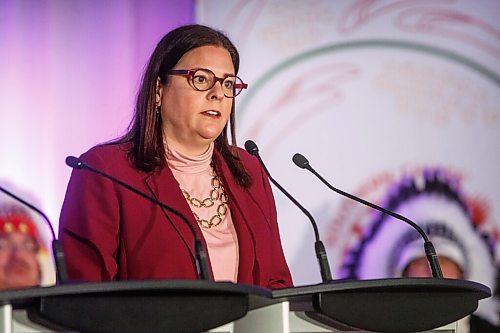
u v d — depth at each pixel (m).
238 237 5.29
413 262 8.68
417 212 8.75
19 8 8.34
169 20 8.49
